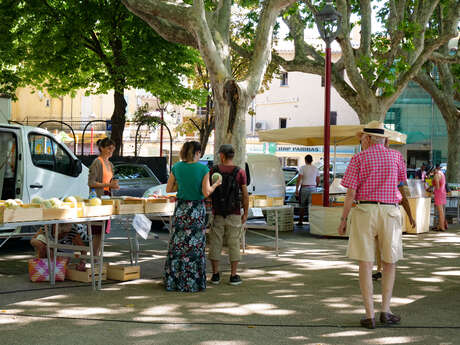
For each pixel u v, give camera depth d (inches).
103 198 313.6
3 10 855.7
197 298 268.4
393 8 690.2
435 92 904.3
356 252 221.0
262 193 631.8
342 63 791.7
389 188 221.3
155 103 1924.2
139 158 899.4
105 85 946.1
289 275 333.7
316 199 572.7
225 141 439.2
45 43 865.5
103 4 879.1
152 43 906.1
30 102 1786.4
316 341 200.7
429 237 566.3
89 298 263.7
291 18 773.3
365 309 229.6
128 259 381.7
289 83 1894.7
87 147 1715.1
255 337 204.7
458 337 208.1
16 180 396.5
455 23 717.9
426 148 1686.8
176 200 291.7
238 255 304.0
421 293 287.4
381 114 700.7
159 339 200.2
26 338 197.9
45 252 310.8
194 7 424.5
